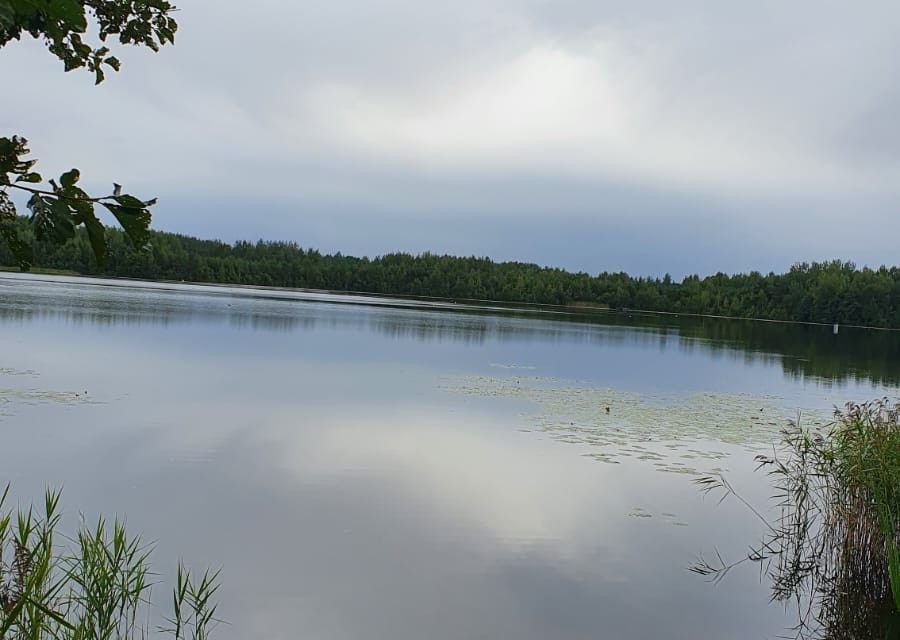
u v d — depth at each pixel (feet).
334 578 22.31
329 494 29.91
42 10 6.00
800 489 28.12
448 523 27.35
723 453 40.09
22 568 13.56
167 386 52.08
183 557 23.20
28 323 88.94
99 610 16.89
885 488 23.47
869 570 24.31
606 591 22.59
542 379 68.39
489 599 21.57
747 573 24.49
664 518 29.17
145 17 7.72
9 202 6.52
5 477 29.66
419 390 57.41
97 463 32.22
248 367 65.05
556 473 34.63
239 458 34.35
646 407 54.75
